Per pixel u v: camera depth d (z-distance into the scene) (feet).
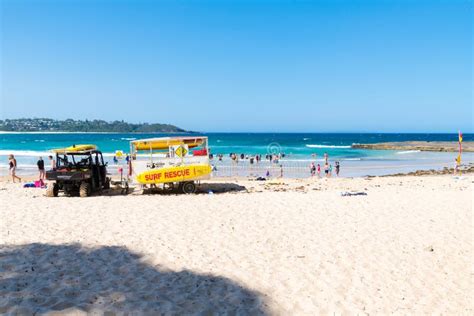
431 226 36.17
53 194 51.88
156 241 30.01
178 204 44.16
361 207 43.24
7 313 17.85
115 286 21.79
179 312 19.47
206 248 28.96
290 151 195.72
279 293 22.49
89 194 52.01
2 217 36.78
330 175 97.60
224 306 20.57
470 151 192.24
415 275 25.82
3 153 153.79
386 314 20.92
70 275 22.80
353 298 22.39
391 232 34.24
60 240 29.48
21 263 24.23
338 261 27.48
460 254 29.55
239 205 43.70
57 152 52.49
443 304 22.31
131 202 45.60
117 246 28.53
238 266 25.88
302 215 39.34
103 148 227.40
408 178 81.20
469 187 63.31
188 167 55.47
